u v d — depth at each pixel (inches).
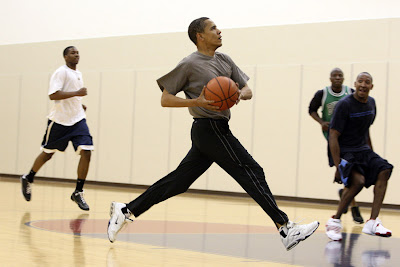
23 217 275.0
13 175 606.9
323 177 456.8
